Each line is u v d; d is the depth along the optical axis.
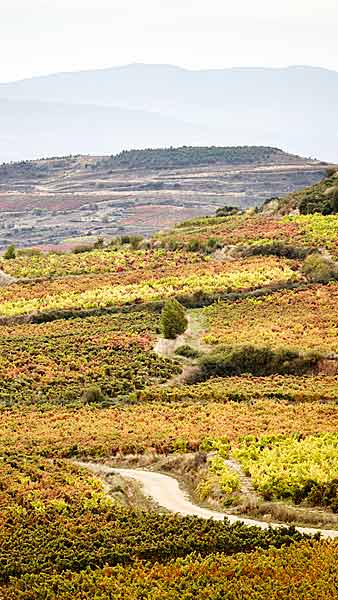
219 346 129.00
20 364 128.25
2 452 83.69
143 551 52.75
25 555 53.47
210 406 103.38
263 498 67.56
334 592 42.06
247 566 47.31
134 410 105.50
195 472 78.25
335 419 90.88
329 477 67.56
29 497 66.12
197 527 56.22
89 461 86.06
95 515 61.50
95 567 51.59
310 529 60.38
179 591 45.31
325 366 119.75
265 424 91.00
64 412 107.12
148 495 72.56
